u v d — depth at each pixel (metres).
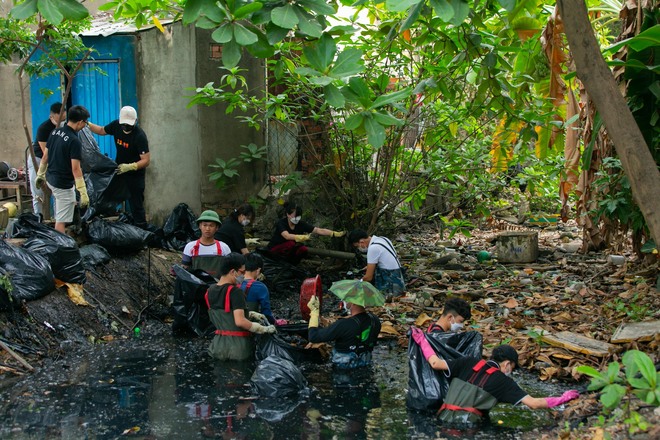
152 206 11.41
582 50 4.76
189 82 11.30
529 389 6.04
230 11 4.95
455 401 5.38
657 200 4.68
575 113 9.40
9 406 5.62
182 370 6.66
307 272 10.32
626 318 7.33
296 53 10.05
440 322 6.29
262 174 11.73
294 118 10.95
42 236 7.78
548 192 13.23
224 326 7.01
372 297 6.56
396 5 4.73
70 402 5.75
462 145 11.35
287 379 6.07
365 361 6.82
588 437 4.68
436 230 13.80
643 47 6.12
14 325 6.93
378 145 5.24
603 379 3.97
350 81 5.38
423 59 9.51
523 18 8.80
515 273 10.20
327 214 11.23
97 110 11.43
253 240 10.65
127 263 9.03
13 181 11.38
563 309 8.10
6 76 11.67
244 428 5.24
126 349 7.34
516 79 9.00
